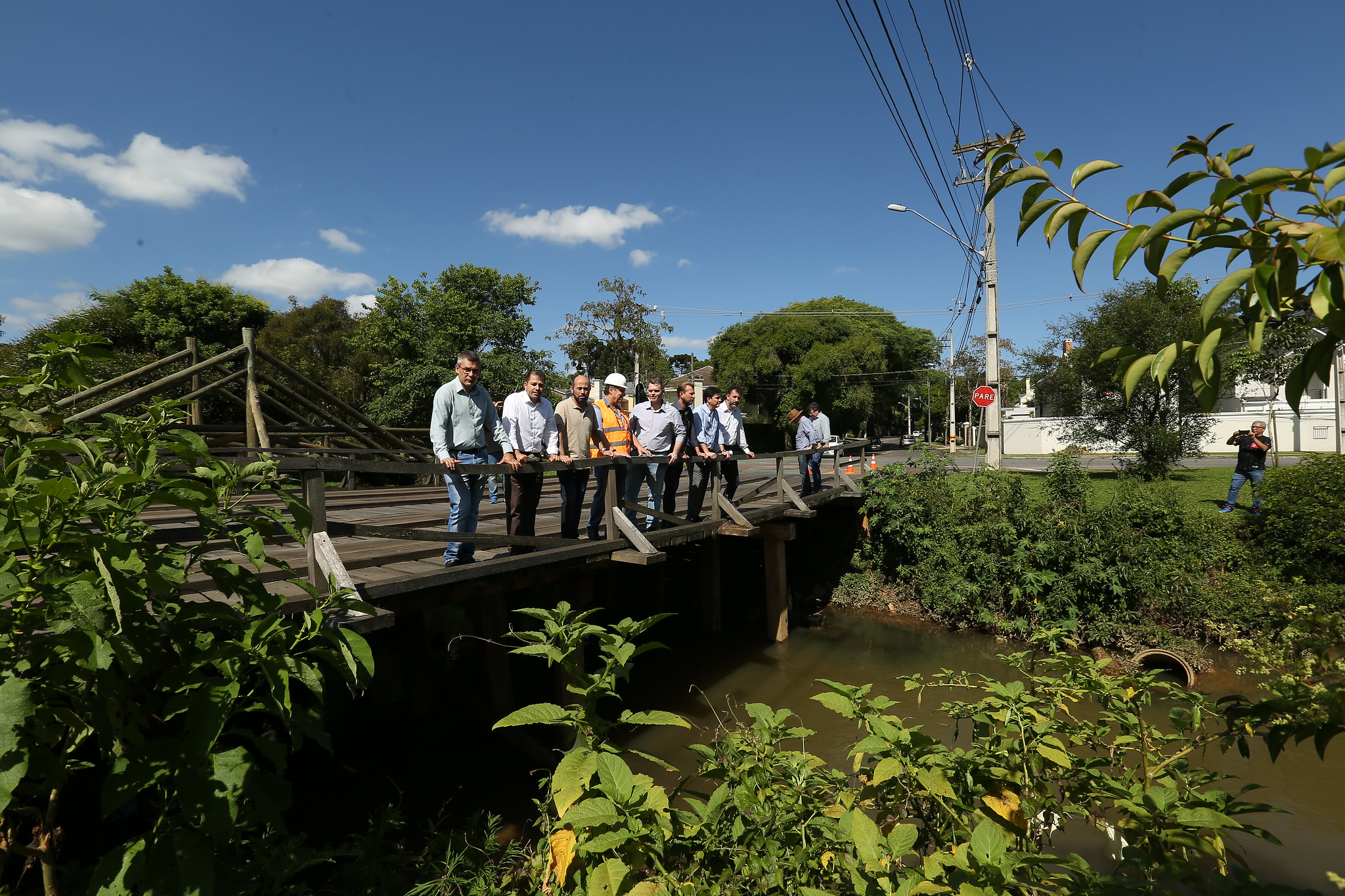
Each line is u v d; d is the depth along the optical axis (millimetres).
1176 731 2650
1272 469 10414
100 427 2088
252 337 9250
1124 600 9297
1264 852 4504
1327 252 918
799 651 9984
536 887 2447
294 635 2068
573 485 5797
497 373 22250
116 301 21391
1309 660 2006
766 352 41406
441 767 6172
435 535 4309
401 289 22594
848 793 2434
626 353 33625
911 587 11875
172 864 1677
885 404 44469
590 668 7305
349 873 3295
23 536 1587
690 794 2463
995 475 11719
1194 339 13828
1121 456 15281
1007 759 2422
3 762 1422
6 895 1840
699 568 11594
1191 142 1118
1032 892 1754
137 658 1656
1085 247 1190
